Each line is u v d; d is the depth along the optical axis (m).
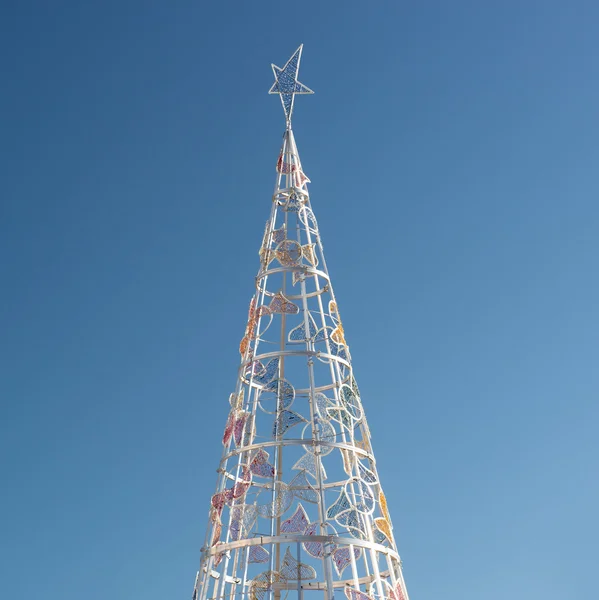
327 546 29.23
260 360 36.00
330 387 35.84
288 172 41.56
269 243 39.22
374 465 33.88
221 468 33.50
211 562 31.09
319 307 37.53
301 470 31.69
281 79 43.19
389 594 30.55
